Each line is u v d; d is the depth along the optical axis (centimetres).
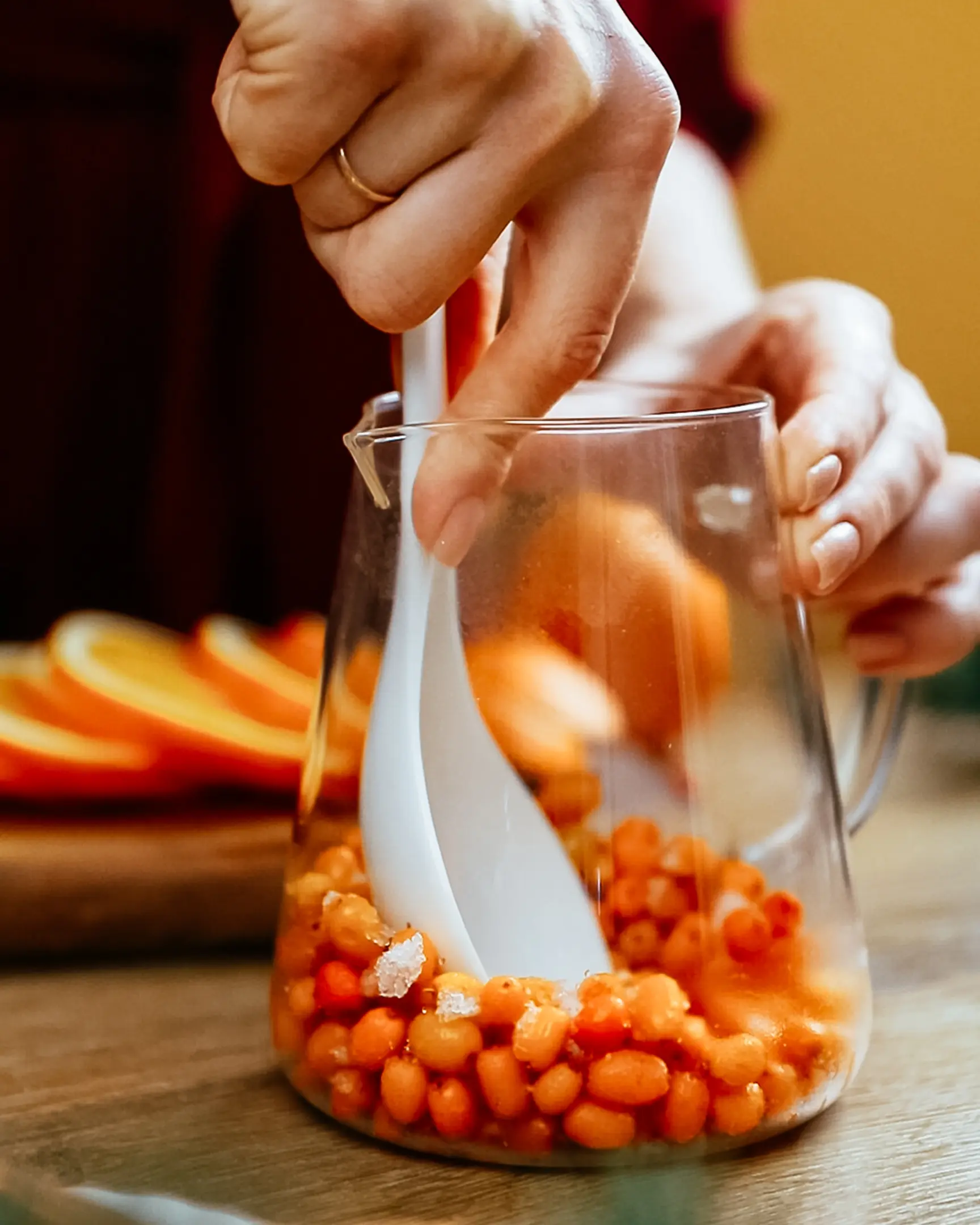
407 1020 42
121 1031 51
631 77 39
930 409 53
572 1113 41
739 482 44
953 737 98
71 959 56
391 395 47
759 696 44
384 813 42
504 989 41
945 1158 43
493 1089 41
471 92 37
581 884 42
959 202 138
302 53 37
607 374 57
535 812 42
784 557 46
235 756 65
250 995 54
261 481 102
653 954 42
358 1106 43
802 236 140
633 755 42
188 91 93
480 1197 41
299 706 68
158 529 100
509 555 42
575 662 42
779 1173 42
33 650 89
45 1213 41
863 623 55
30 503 104
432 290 39
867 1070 48
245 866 57
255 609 105
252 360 99
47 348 101
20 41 95
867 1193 41
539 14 38
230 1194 41
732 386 48
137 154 100
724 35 97
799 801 44
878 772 57
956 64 135
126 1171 42
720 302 62
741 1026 42
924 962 55
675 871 42
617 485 42
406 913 42
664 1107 41
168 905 56
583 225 40
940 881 64
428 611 42
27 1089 47
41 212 99
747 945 42
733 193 94
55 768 64
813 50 136
